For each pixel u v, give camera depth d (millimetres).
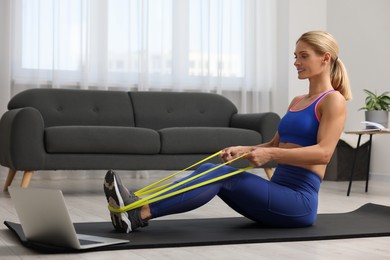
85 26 6414
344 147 6461
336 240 2646
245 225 2971
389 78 6582
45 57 6340
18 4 6203
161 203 2676
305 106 2857
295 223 2861
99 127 4863
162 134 5055
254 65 7191
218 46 7035
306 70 2842
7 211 3664
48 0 6309
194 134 5117
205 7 6977
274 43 7297
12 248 2410
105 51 6516
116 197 2615
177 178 6625
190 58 6949
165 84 6840
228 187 2729
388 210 3516
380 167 6594
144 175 6656
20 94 5426
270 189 2781
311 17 7324
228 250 2383
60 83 6375
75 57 6426
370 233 2746
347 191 5188
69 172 6461
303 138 2822
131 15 6664
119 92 5754
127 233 2697
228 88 7145
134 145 4910
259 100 7258
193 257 2236
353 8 7012
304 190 2854
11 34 6176
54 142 4699
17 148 4645
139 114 5707
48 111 5402
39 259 2191
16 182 5992
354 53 7012
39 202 2291
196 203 2676
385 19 6637
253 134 5328
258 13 7250
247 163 5316
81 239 2488
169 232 2732
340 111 2744
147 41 6660
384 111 5188
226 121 5918
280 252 2352
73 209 3836
